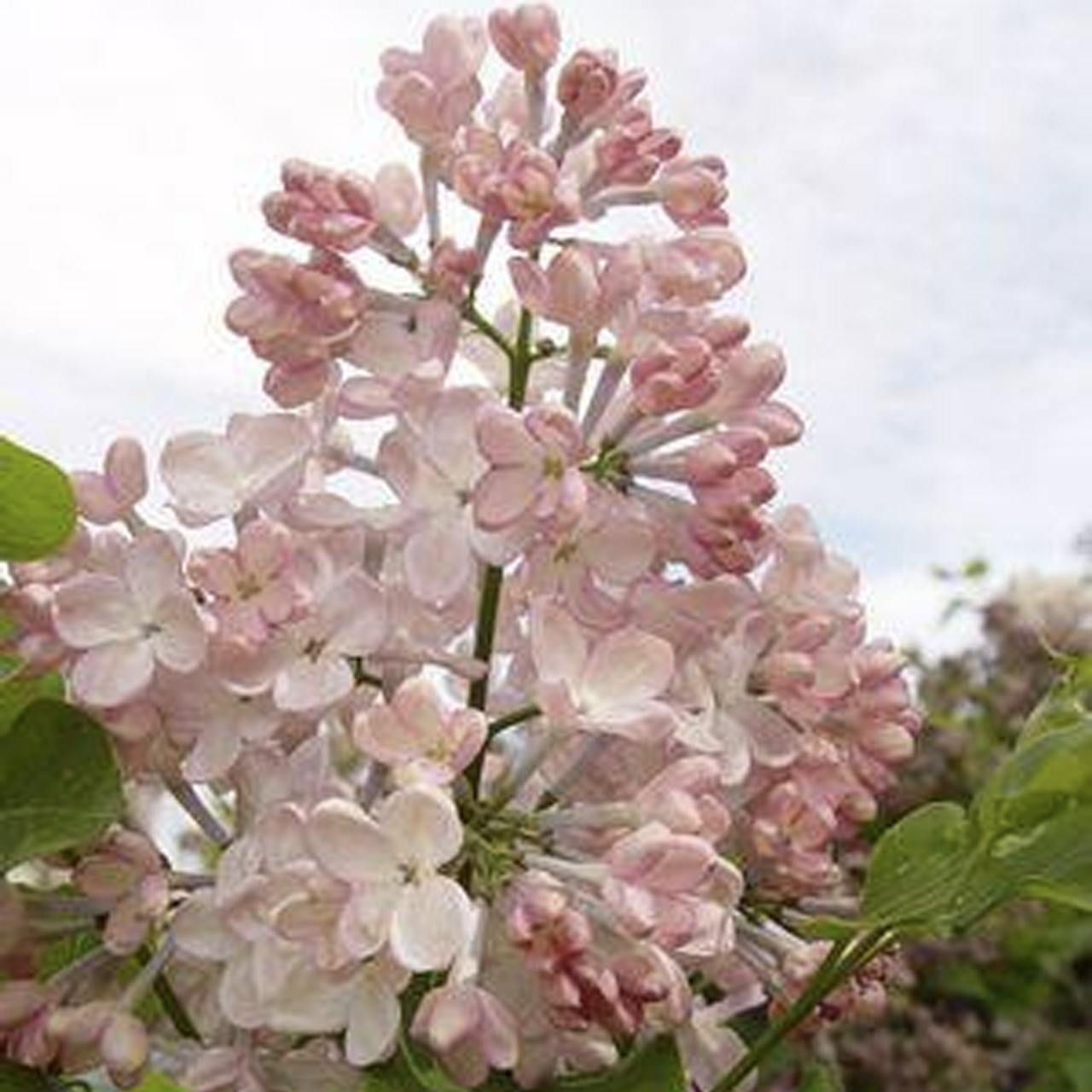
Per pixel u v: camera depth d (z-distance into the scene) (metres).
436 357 0.27
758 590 0.29
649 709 0.26
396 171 0.28
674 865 0.25
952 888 0.27
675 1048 0.26
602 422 0.27
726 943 0.26
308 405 0.28
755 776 0.29
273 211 0.28
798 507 0.30
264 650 0.26
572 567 0.26
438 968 0.24
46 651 0.27
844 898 0.32
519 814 0.26
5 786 0.26
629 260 0.27
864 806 0.29
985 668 0.88
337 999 0.25
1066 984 0.85
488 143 0.28
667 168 0.29
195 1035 0.27
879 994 0.30
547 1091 0.26
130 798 0.28
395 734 0.25
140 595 0.26
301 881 0.25
